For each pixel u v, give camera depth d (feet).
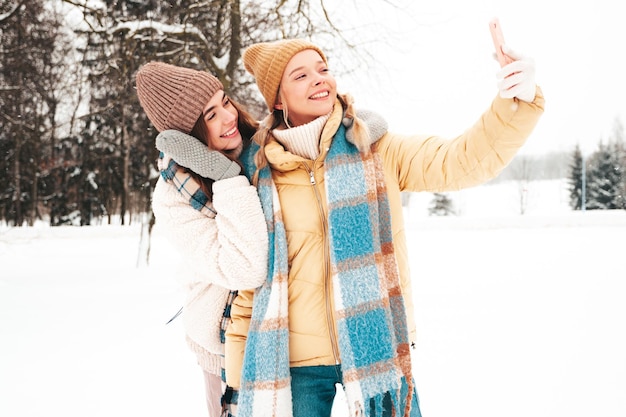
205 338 6.64
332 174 5.60
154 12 31.42
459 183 5.52
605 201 144.25
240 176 6.00
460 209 156.56
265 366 5.53
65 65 31.96
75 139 60.70
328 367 5.74
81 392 12.31
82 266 42.16
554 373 12.30
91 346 16.47
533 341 15.08
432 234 67.62
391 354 5.26
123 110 35.76
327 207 5.59
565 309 19.11
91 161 82.74
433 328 17.25
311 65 6.29
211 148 6.52
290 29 27.58
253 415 5.47
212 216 6.12
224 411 6.36
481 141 5.16
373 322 5.29
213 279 5.90
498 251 42.27
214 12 30.68
